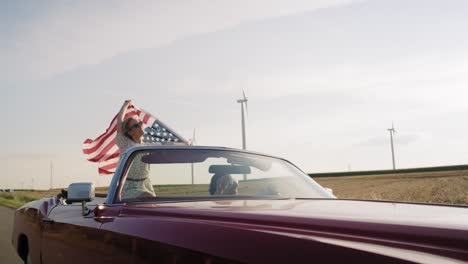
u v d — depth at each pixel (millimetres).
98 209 3123
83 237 3184
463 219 1780
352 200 2889
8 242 10008
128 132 5277
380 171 74562
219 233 1961
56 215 4055
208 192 3316
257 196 3311
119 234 2635
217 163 3471
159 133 6707
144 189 3264
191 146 3547
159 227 2334
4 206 27484
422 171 66812
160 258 2201
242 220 2084
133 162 3295
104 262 2822
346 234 1733
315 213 2029
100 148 7594
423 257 1421
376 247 1532
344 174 77250
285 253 1638
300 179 3719
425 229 1602
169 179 3285
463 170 59219
